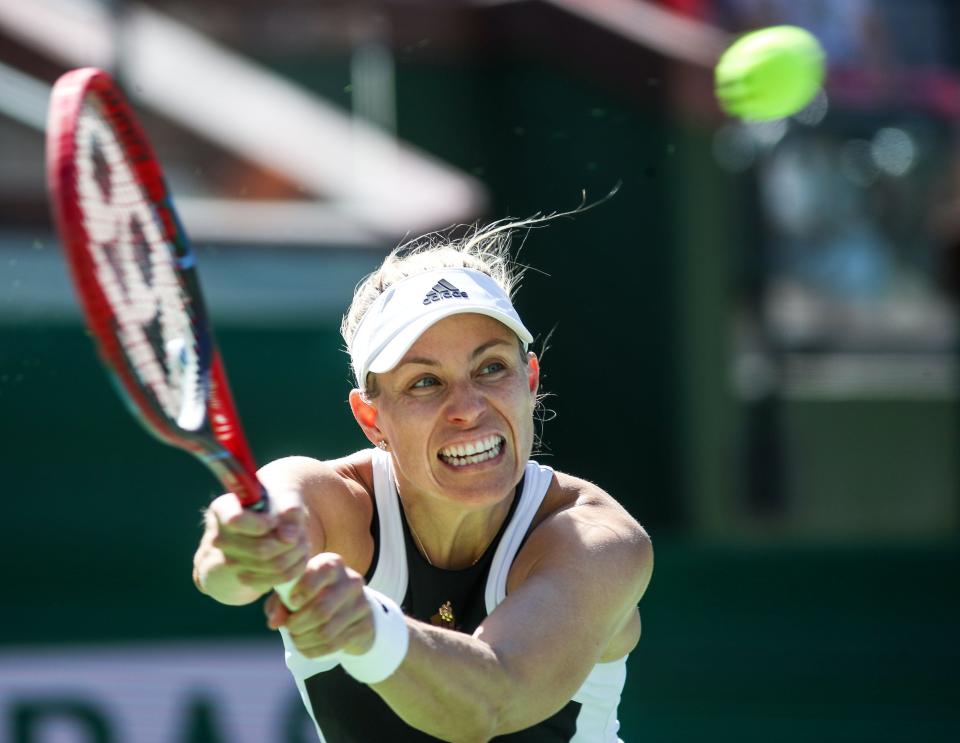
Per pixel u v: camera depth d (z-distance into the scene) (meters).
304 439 28.45
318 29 34.41
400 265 10.73
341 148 30.31
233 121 29.77
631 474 34.41
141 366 7.90
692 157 33.78
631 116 32.69
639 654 26.12
